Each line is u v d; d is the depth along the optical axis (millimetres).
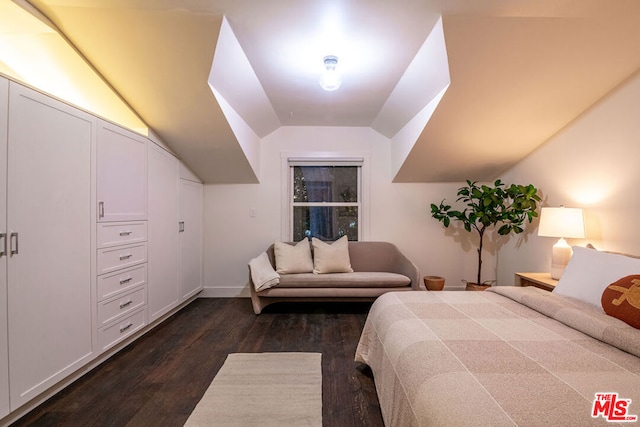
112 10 1727
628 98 2100
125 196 2299
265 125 3484
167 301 2900
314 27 1875
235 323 2828
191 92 2320
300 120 3557
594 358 1069
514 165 3348
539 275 2592
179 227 3154
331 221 3857
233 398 1648
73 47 1954
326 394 1697
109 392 1711
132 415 1520
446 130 2752
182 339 2449
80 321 1865
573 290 1752
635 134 2055
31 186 1559
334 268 3275
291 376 1878
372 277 3094
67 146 1779
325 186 3854
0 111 1405
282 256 3305
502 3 1661
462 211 3789
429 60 2156
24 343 1513
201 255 3705
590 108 2396
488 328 1356
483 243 3801
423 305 1703
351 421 1483
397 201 3805
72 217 1813
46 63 2059
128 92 2320
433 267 3807
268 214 3775
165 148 2896
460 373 970
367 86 2674
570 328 1362
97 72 2143
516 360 1053
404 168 3445
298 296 3035
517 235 3350
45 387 1616
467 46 1929
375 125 3654
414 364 1094
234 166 3379
